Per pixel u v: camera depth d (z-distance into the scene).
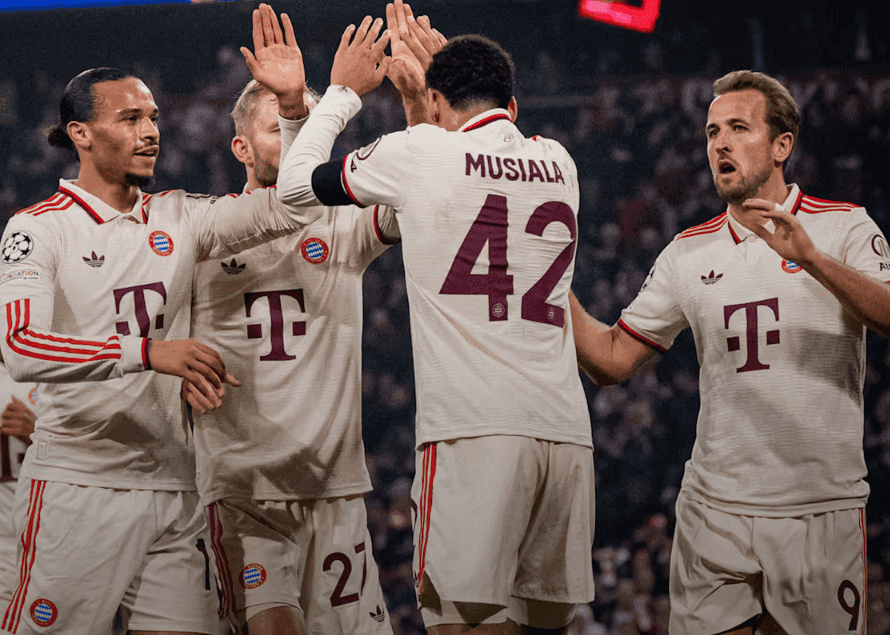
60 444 11.04
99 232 11.15
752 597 11.09
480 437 9.36
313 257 12.37
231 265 12.30
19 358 10.06
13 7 41.66
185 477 11.52
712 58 53.91
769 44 52.69
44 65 52.00
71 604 10.70
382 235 12.27
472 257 9.57
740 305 11.33
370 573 12.69
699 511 11.46
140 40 51.78
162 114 53.41
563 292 10.11
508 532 9.29
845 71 51.19
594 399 45.47
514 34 54.44
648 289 12.28
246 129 12.70
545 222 9.91
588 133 54.81
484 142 9.87
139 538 10.99
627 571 33.72
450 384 9.45
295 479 12.18
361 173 9.76
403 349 49.16
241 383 12.22
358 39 11.06
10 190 53.00
